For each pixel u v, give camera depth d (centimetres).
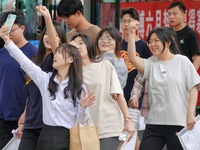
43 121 1382
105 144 1459
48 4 2172
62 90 1362
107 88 1470
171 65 1545
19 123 1531
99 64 1484
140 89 1641
